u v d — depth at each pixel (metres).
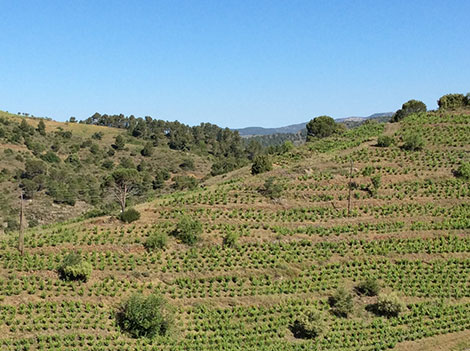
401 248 60.66
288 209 66.94
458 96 113.69
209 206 65.38
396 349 45.62
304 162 85.25
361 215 67.06
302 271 55.19
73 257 47.38
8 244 51.59
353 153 86.31
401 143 90.56
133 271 50.19
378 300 51.03
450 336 48.03
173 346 42.12
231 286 51.56
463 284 56.06
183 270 52.03
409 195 72.31
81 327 42.19
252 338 45.00
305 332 46.41
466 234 64.38
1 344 38.09
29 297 43.84
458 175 77.94
